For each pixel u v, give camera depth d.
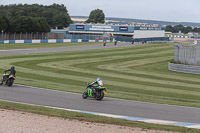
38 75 46.59
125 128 18.02
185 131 18.11
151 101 29.12
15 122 18.08
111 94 32.34
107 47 115.06
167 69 63.22
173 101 30.47
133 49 111.12
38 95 28.80
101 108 24.44
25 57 71.94
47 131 16.66
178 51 60.69
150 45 134.75
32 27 152.38
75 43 131.38
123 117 21.42
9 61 62.91
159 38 177.88
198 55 56.97
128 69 61.59
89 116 20.70
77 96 29.80
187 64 58.84
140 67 65.44
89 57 79.19
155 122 20.44
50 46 109.56
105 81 44.50
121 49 108.81
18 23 147.25
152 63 73.12
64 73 51.16
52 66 59.41
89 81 43.75
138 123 19.45
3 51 83.69
